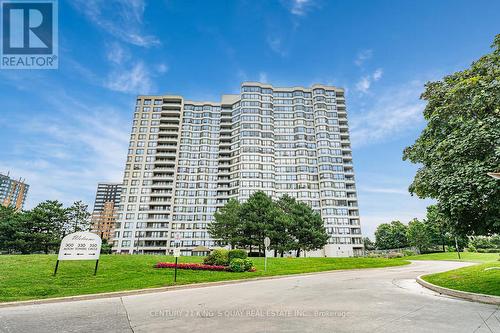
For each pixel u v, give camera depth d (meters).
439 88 16.45
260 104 93.81
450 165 12.67
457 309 8.80
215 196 91.31
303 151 89.19
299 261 32.03
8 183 189.88
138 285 14.38
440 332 6.26
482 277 13.86
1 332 6.60
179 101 102.12
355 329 6.51
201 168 94.38
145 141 94.62
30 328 6.91
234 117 98.75
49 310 9.27
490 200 10.77
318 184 86.56
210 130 100.06
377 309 8.81
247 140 89.00
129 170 90.44
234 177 89.62
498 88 12.50
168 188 89.62
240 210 44.75
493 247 71.81
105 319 7.83
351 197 85.31
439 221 14.48
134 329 6.75
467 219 12.34
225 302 10.42
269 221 43.69
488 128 11.59
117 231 83.31
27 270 17.38
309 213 48.94
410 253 68.06
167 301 10.87
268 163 87.50
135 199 87.19
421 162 16.38
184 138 98.00
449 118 14.60
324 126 91.50
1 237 52.44
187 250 83.62
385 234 87.88
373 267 32.78
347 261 35.53
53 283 14.70
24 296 11.59
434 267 31.23
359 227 80.81
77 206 62.66
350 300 10.56
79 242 17.19
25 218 53.06
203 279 17.08
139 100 99.81
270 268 25.56
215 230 52.38
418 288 14.21
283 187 86.19
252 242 42.97
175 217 87.62
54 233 55.88
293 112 95.06
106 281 15.74
